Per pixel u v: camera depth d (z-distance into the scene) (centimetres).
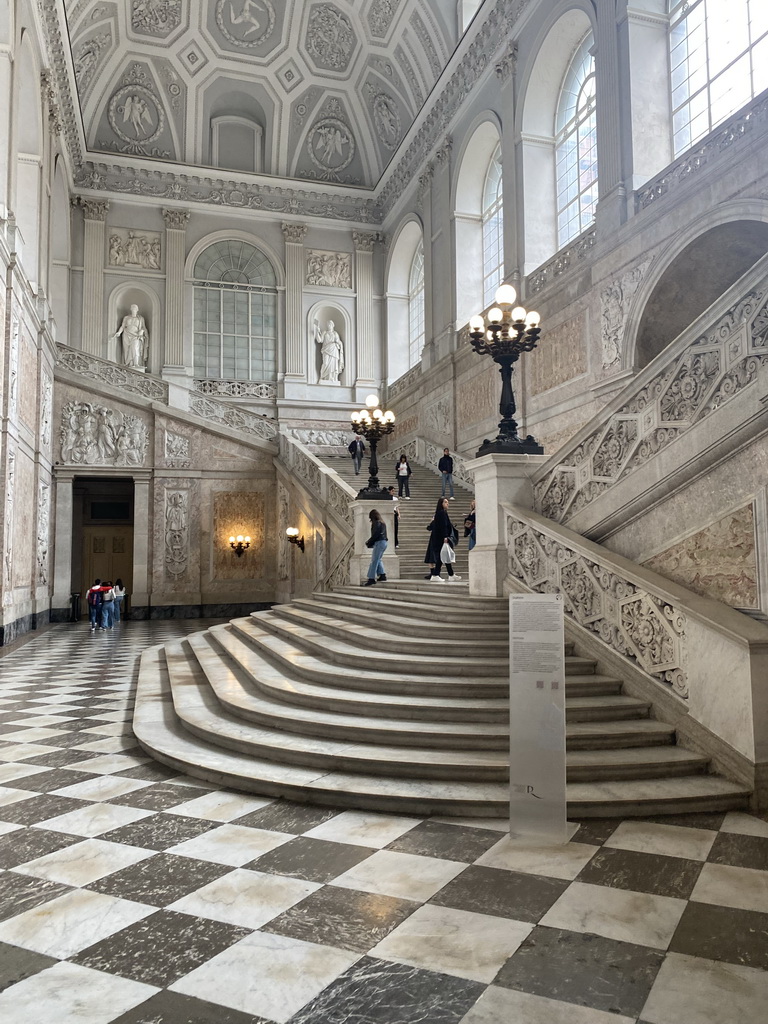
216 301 2516
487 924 284
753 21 1188
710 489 532
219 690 677
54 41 1689
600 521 639
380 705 538
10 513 1330
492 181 2066
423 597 862
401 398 2473
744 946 267
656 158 1352
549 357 1591
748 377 498
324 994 238
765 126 1033
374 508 1284
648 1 1370
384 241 2670
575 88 1670
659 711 513
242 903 304
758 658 433
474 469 814
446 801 414
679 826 391
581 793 414
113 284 2388
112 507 2473
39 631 1650
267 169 2598
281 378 2517
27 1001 235
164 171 2442
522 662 384
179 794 457
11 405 1309
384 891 315
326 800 432
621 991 239
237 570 2120
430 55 2173
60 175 2089
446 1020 223
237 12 2273
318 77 2467
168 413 2080
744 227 1106
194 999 236
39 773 508
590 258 1428
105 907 302
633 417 611
